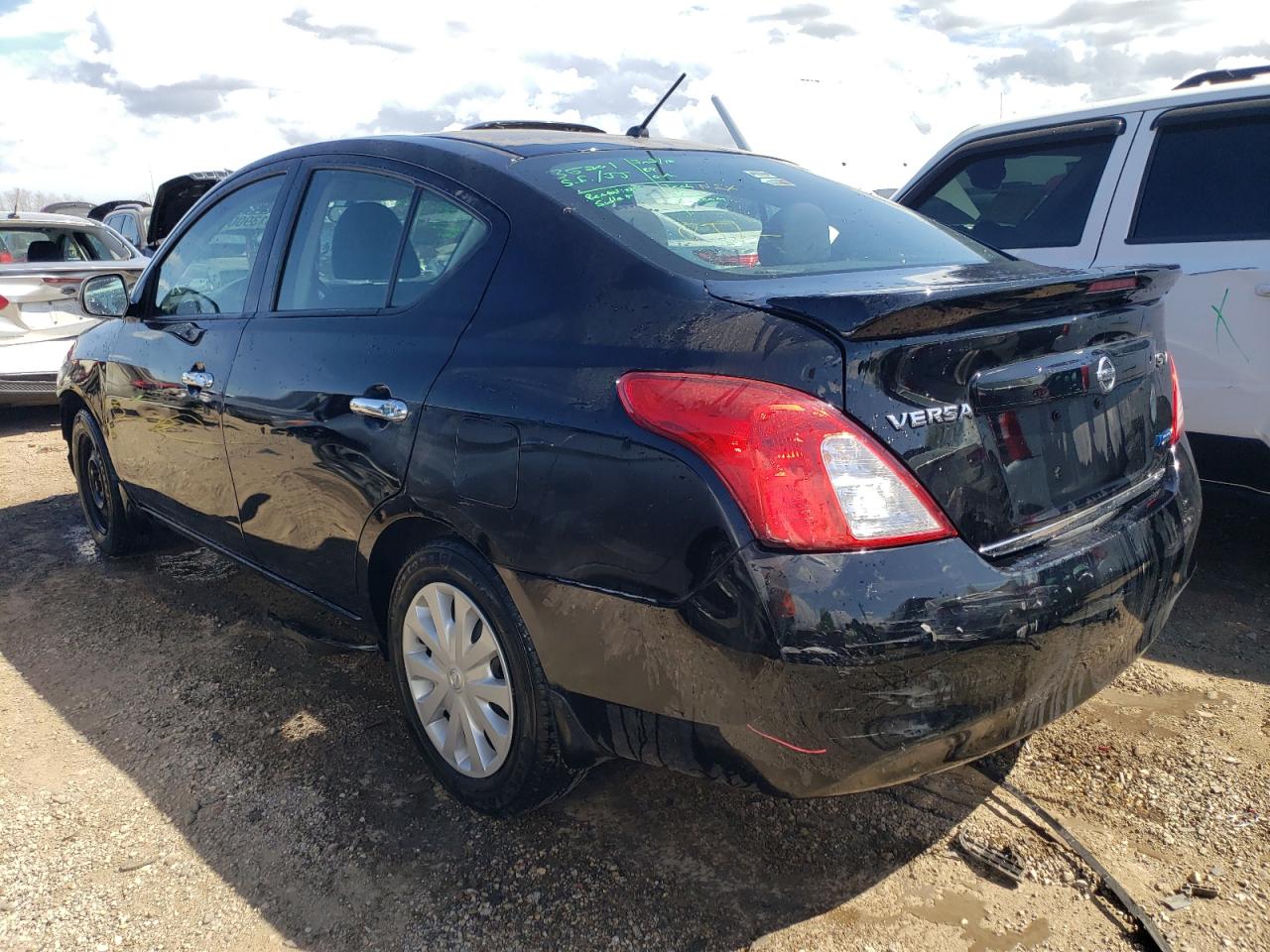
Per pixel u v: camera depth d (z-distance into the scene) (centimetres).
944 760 191
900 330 182
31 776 278
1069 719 295
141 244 1296
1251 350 361
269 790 268
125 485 409
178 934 217
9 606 399
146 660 347
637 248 221
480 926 217
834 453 178
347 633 359
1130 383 237
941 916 216
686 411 188
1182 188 391
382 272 272
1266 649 335
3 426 748
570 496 204
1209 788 259
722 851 240
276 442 288
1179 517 239
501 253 239
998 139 453
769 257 238
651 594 192
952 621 180
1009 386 198
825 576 175
